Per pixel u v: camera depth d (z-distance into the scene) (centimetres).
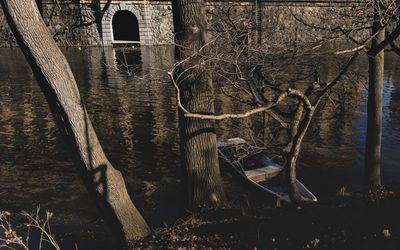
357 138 1655
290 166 778
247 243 652
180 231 725
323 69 2503
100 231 962
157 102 2305
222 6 870
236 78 755
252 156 1259
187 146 793
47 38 586
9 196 1176
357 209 748
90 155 639
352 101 2000
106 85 2758
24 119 1991
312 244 612
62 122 625
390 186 1013
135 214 706
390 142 1614
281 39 799
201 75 743
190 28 717
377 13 698
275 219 740
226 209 797
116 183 674
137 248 674
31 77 3062
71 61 3762
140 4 4716
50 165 1419
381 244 586
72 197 1170
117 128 1844
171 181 1280
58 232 958
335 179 1271
